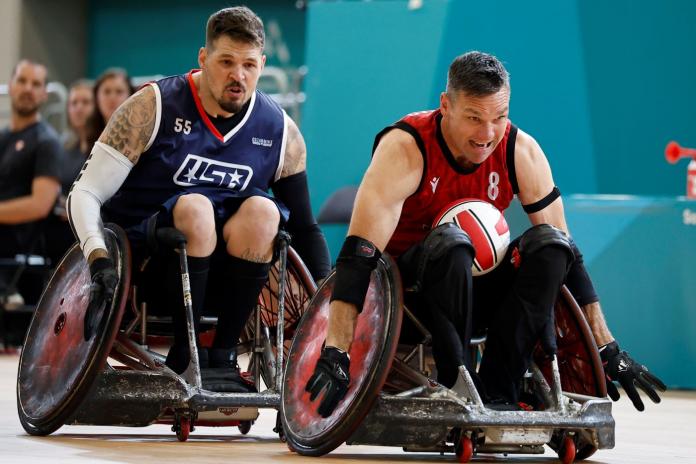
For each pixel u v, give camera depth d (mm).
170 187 8242
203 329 8773
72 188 7977
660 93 17594
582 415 6887
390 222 6938
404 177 7000
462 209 7109
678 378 13930
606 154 17625
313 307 7410
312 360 7238
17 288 18734
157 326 8648
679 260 13914
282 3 30812
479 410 6617
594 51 17547
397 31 17688
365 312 6922
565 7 17516
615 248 14086
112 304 7402
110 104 17766
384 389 7340
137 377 7508
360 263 6812
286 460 6668
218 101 8156
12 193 18438
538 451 6992
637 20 17547
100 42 33562
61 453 6699
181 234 7688
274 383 7883
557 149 17594
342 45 17969
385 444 6668
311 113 18109
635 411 11672
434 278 6688
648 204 14000
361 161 17625
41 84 18250
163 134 8195
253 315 8305
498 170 7250
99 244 7602
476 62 6746
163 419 7973
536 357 7508
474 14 17469
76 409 7508
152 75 32938
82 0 33500
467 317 6762
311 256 8719
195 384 7629
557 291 6938
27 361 8164
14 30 32562
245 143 8398
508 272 7121
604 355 7410
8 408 10086
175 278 7801
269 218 7949
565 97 17594
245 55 8070
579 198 14211
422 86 17406
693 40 17422
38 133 18438
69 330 7883
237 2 31328
